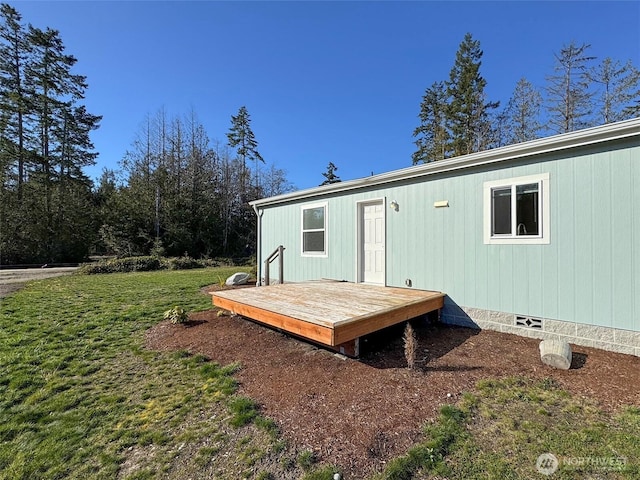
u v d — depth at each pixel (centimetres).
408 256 568
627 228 353
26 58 2227
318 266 757
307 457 201
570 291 392
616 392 272
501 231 452
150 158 2375
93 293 850
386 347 398
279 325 399
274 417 249
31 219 1988
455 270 501
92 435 235
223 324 512
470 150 2216
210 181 2541
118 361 379
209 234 2367
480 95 2225
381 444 211
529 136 2034
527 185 427
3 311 630
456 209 501
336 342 331
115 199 2233
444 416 240
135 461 206
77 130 2494
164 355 397
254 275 1137
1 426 246
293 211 830
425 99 2600
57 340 451
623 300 355
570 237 392
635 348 348
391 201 596
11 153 2086
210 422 247
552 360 326
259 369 344
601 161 371
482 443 210
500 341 411
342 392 285
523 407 253
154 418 255
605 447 202
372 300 460
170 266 1688
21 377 332
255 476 187
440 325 497
